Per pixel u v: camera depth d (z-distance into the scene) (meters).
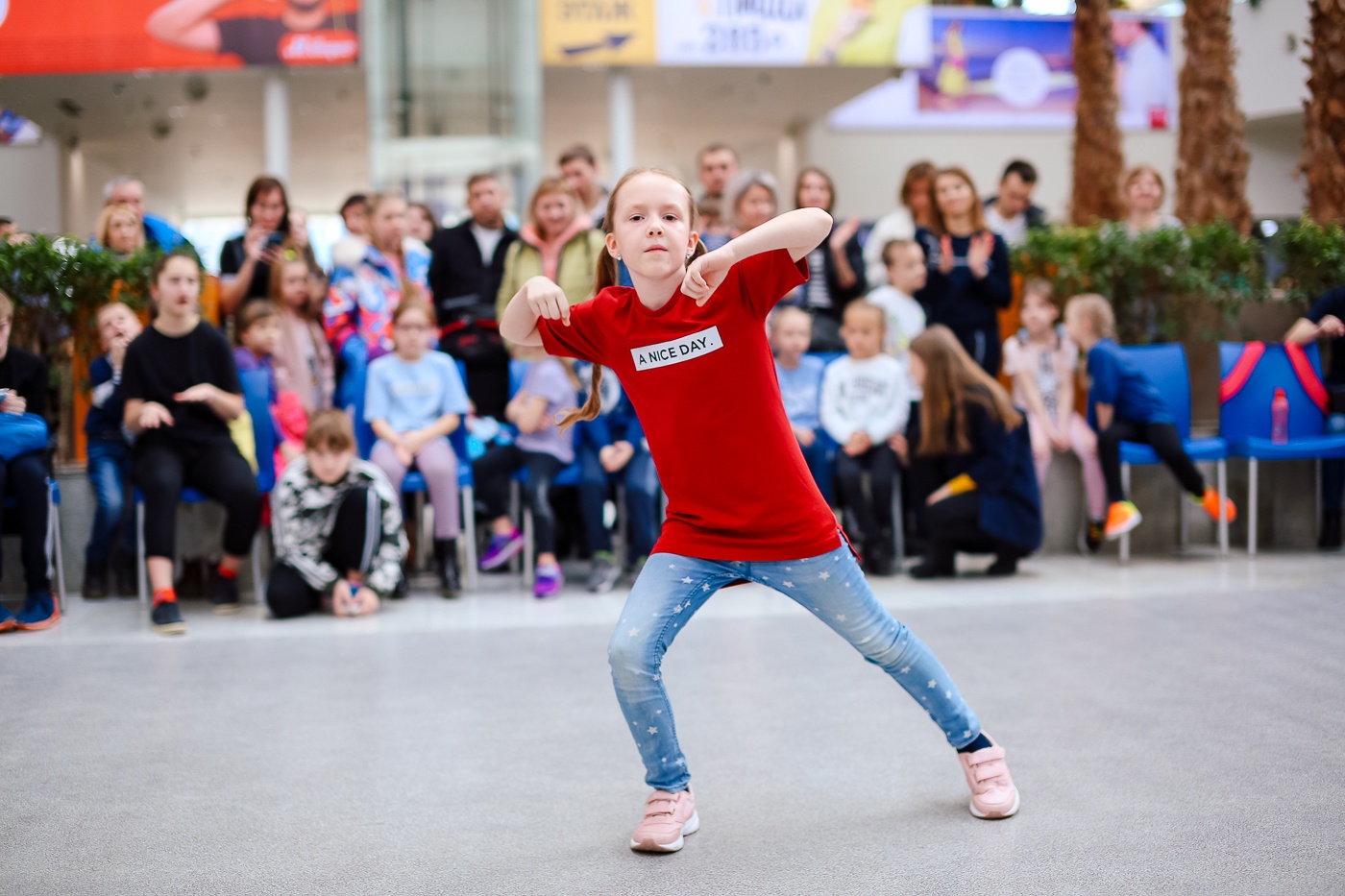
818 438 5.11
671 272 1.96
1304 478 5.64
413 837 2.14
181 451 4.46
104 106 12.80
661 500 5.03
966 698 2.97
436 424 4.80
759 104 13.99
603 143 15.99
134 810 2.30
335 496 4.39
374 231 5.43
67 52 10.20
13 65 10.21
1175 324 5.76
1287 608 3.98
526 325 2.13
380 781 2.46
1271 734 2.62
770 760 2.55
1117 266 5.67
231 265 5.44
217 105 12.84
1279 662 3.25
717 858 2.02
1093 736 2.64
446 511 4.74
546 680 3.30
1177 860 1.94
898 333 5.37
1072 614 4.01
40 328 4.96
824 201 5.63
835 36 11.21
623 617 2.08
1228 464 5.61
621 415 5.04
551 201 5.05
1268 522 5.64
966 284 5.41
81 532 4.89
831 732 2.74
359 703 3.09
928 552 4.88
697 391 2.00
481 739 2.75
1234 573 4.74
